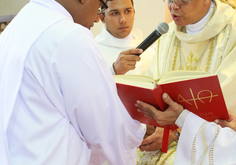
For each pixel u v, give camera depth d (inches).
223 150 38.4
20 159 33.5
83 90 35.3
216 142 39.0
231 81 53.5
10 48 36.7
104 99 36.9
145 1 118.7
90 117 36.5
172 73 42.3
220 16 59.2
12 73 34.7
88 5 41.6
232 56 55.2
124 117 42.1
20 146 33.9
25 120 34.6
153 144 58.7
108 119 38.0
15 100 33.7
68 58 35.0
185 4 57.7
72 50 35.1
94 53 36.7
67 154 34.9
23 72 35.3
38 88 34.9
